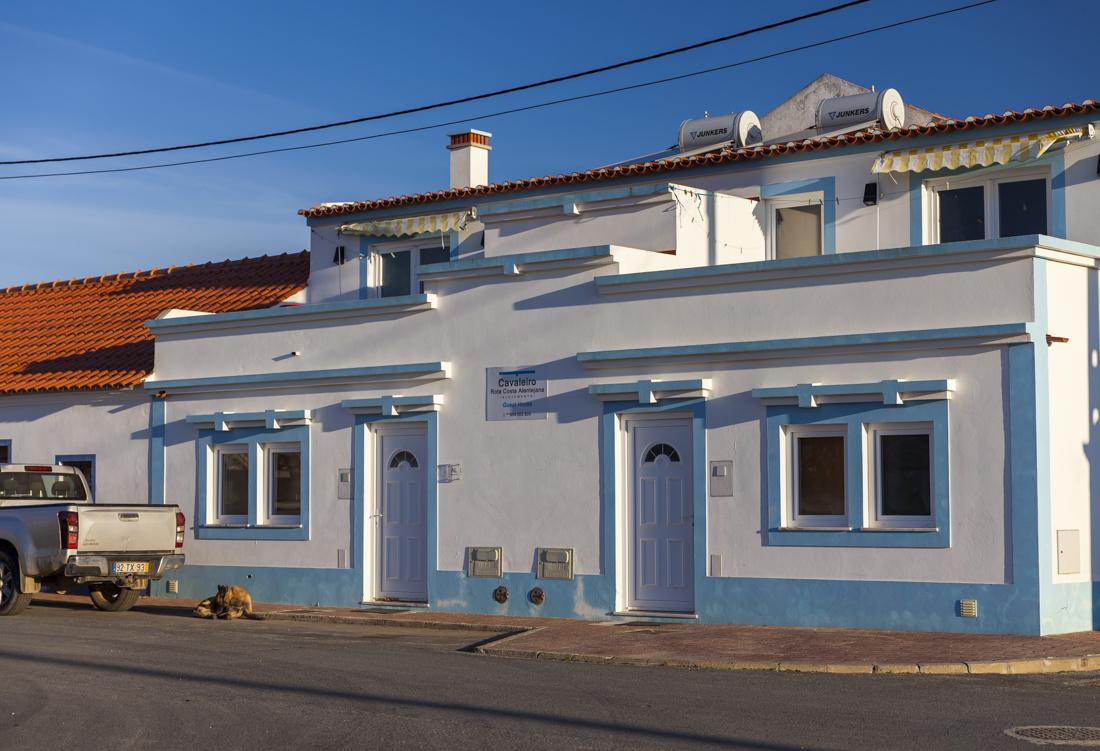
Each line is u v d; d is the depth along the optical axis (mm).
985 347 12578
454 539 15742
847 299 13352
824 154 16797
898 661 10859
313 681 10219
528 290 15469
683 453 14352
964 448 12625
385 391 16484
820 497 13508
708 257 16562
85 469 19609
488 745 7699
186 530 18203
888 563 12930
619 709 8875
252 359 17828
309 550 16953
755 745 7645
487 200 19438
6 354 22391
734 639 12484
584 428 14891
